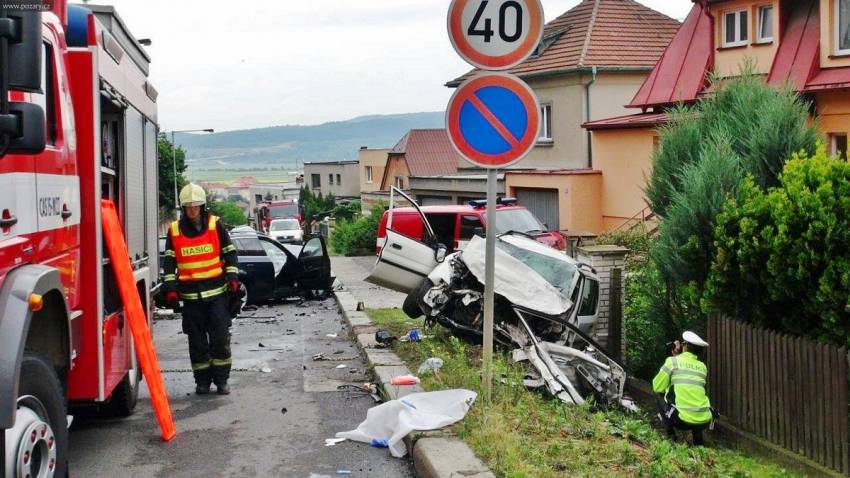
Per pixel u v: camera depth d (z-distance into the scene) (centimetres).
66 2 642
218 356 966
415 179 4353
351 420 853
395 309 1728
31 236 533
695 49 2700
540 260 1221
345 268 3016
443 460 645
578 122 3544
